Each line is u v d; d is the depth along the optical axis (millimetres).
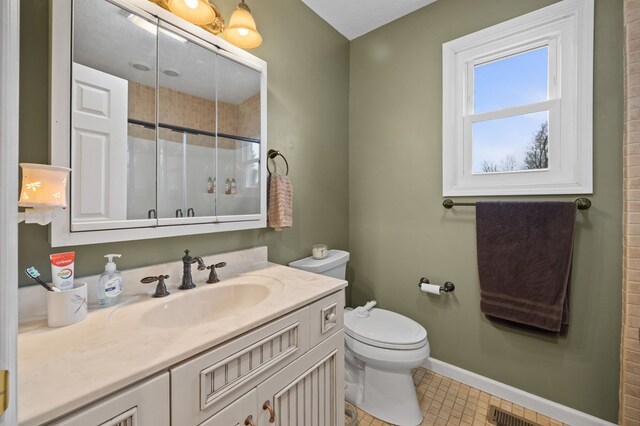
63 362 536
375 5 1680
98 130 856
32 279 766
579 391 1278
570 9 1265
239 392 688
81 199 818
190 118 1104
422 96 1709
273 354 778
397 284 1839
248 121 1303
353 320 1494
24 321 722
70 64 790
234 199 1255
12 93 336
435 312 1691
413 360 1250
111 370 510
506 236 1397
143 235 956
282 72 1521
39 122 775
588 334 1253
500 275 1413
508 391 1450
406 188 1788
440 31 1636
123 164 917
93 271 884
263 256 1378
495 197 1474
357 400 1447
